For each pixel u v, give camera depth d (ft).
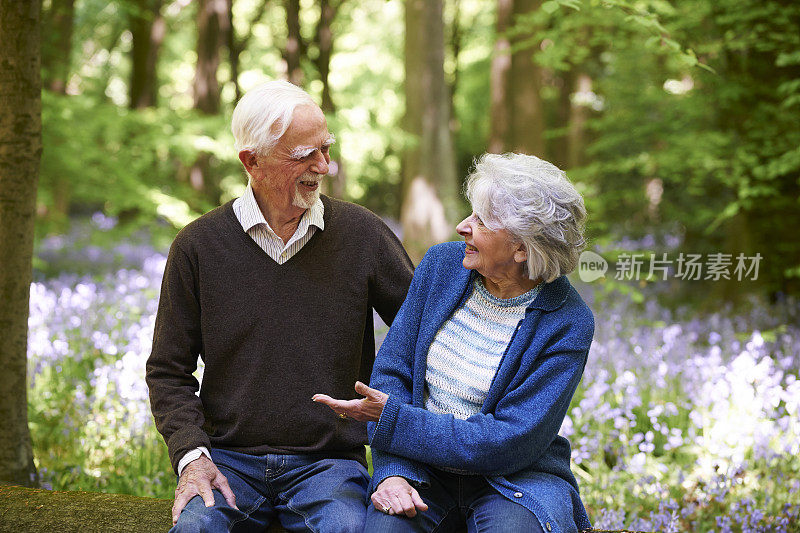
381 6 69.00
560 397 7.30
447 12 67.72
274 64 68.64
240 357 8.07
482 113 75.97
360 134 31.42
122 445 13.39
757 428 13.82
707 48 24.02
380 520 7.21
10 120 10.52
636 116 30.68
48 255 36.58
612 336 19.75
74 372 16.98
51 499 8.29
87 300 20.71
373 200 80.64
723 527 11.49
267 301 8.06
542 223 7.19
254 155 7.91
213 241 8.12
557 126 53.31
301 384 8.05
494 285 7.77
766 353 18.69
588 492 12.82
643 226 40.96
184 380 8.13
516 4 37.42
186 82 77.30
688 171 29.78
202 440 7.66
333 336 8.16
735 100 25.43
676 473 13.48
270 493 8.03
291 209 8.05
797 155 21.89
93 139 30.22
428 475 7.64
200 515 7.20
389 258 8.48
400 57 75.77
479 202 7.36
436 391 7.67
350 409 7.35
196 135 30.89
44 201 31.86
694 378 16.24
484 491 7.59
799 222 25.23
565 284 7.64
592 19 24.39
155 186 31.37
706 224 33.24
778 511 12.27
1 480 10.80
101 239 36.83
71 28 41.98
